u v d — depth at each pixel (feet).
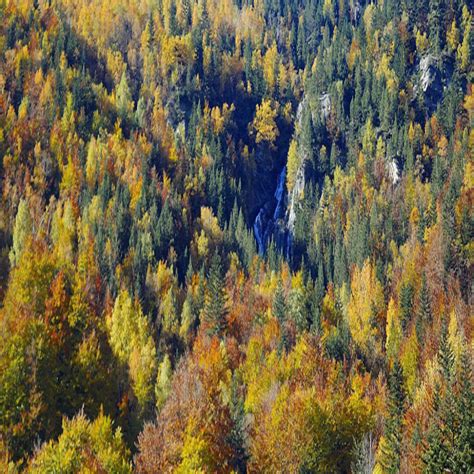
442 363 215.51
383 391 245.24
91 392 248.32
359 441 213.66
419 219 474.49
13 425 215.31
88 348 256.32
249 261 485.97
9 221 422.82
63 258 360.69
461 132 575.79
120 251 435.94
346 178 584.81
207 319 341.41
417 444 174.09
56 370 243.19
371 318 367.04
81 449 178.29
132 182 522.88
